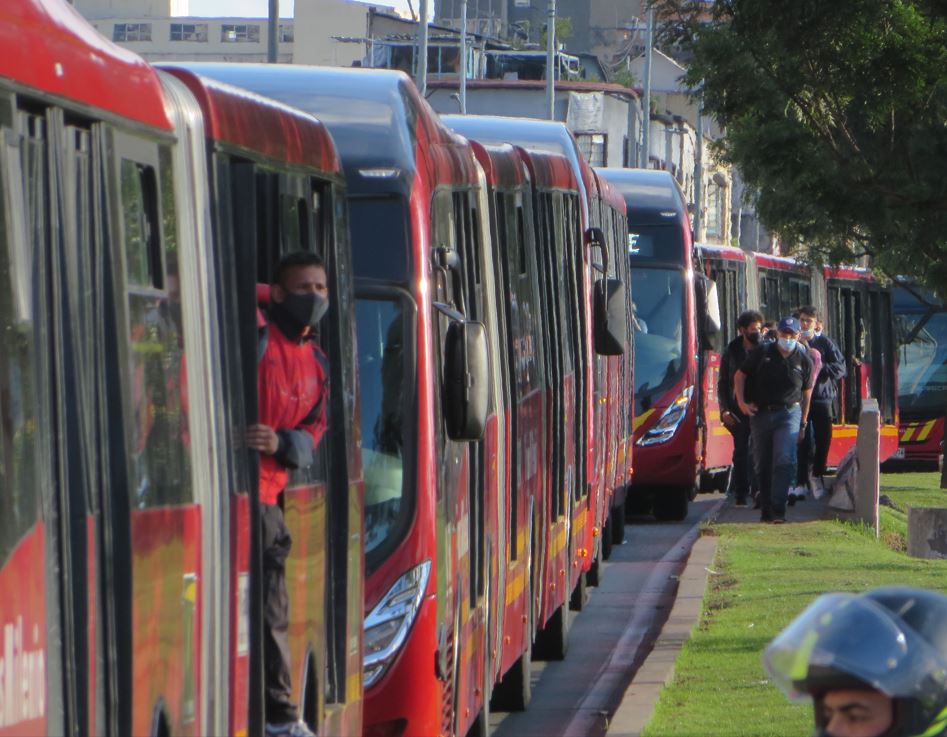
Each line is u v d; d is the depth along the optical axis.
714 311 63.16
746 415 57.81
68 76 10.57
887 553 44.94
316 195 17.03
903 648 7.09
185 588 12.12
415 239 20.06
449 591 20.36
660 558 48.09
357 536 17.22
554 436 31.66
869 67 38.22
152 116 12.16
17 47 9.83
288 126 15.86
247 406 13.97
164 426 11.88
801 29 38.12
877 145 41.53
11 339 9.45
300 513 15.19
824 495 59.72
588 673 32.06
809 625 7.25
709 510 63.56
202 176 13.24
